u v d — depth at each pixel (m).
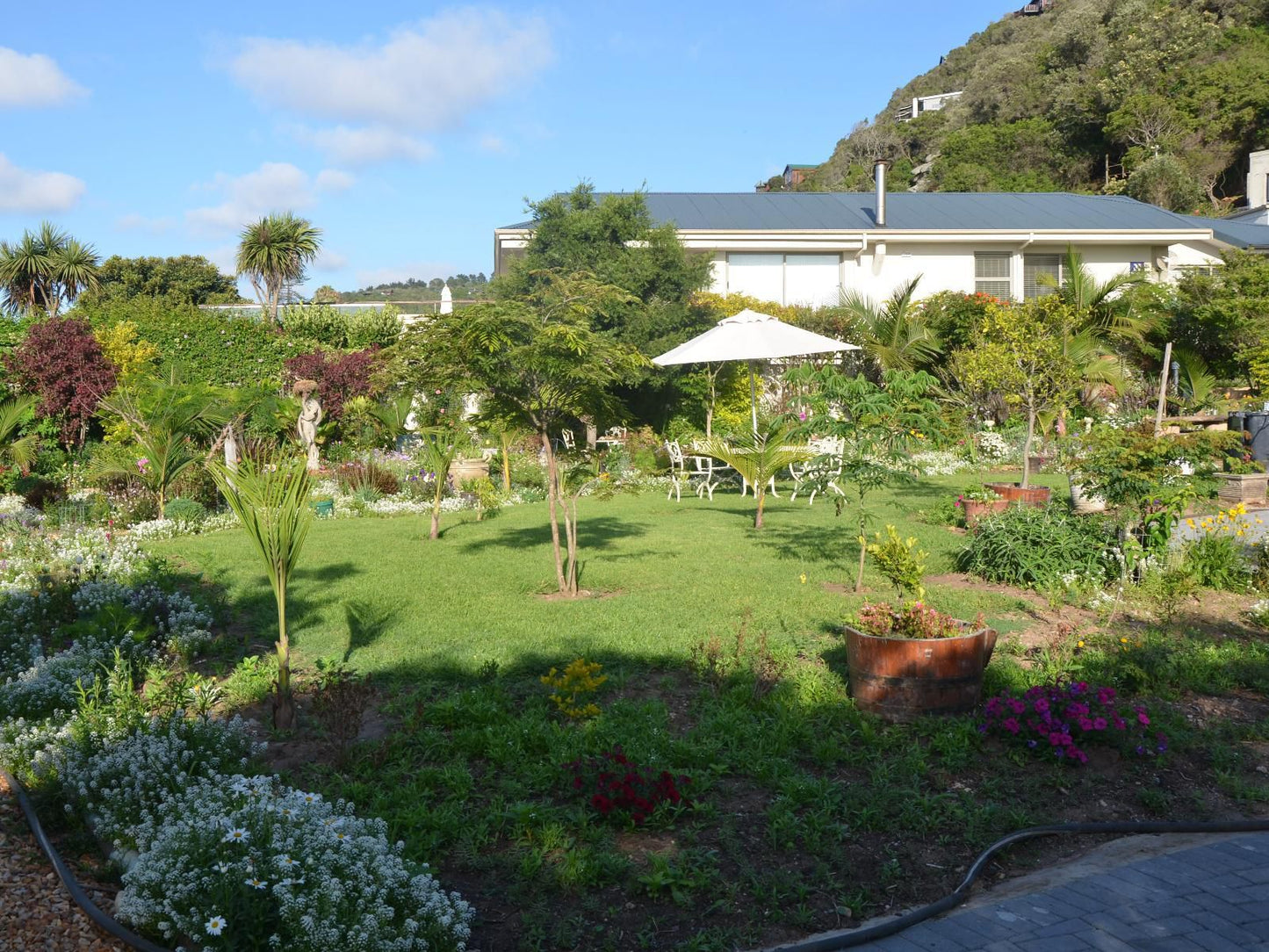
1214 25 51.47
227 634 7.88
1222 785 4.92
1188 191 46.78
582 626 7.71
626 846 4.27
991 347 14.39
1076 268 23.06
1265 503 11.41
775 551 11.12
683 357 15.14
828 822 4.42
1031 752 5.25
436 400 12.00
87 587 8.25
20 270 31.33
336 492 16.67
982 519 11.20
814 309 25.83
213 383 21.36
